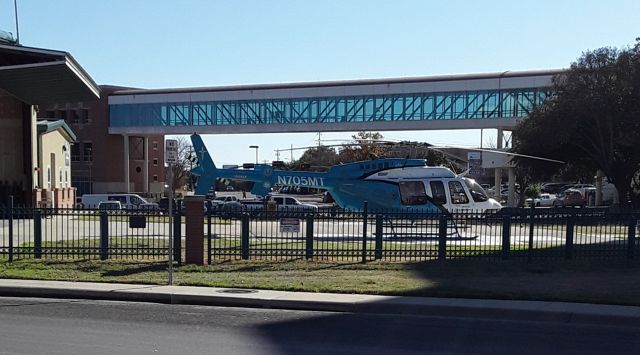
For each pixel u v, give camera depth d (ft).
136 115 223.92
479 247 60.59
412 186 85.05
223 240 66.28
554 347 28.27
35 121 120.26
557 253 55.36
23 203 114.62
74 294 40.50
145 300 39.47
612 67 136.98
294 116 200.54
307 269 49.85
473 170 92.84
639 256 55.83
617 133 143.54
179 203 53.16
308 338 29.35
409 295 39.55
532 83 173.06
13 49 88.43
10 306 37.29
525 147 151.74
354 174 86.99
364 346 27.94
